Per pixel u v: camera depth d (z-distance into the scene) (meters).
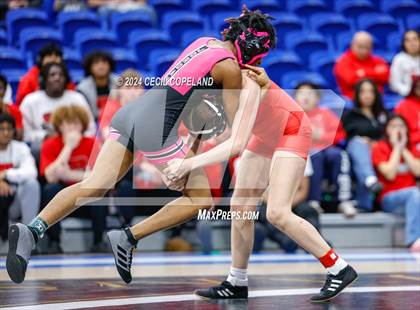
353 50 11.34
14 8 12.80
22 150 8.51
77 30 12.23
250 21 4.74
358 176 9.61
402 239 9.77
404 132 9.65
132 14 12.65
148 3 13.41
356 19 13.86
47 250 8.72
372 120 9.87
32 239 4.47
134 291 5.55
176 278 6.49
